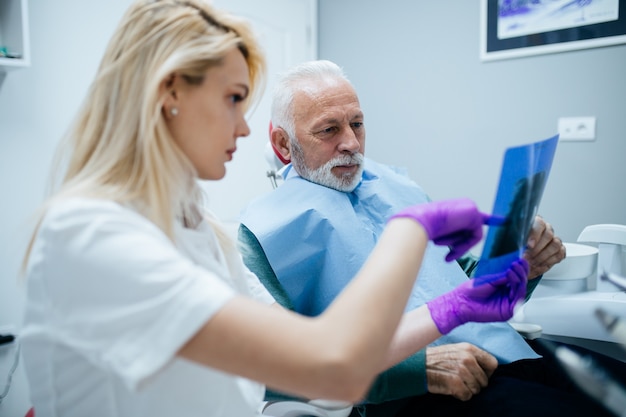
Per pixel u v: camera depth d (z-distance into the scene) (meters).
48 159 1.83
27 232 0.73
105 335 0.53
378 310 0.51
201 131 0.66
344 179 1.20
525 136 2.04
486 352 0.98
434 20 2.20
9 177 1.76
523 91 2.02
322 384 0.49
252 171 2.47
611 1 1.79
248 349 0.50
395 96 2.36
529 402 0.88
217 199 2.35
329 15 2.54
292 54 2.52
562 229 1.99
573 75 1.91
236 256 0.88
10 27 1.64
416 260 0.58
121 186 0.64
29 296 0.60
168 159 0.65
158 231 0.62
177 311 0.51
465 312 0.89
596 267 1.31
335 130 1.18
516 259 0.87
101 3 1.92
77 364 0.62
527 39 1.97
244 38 0.72
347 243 1.11
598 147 1.89
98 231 0.55
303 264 1.11
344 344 0.49
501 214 0.72
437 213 0.64
